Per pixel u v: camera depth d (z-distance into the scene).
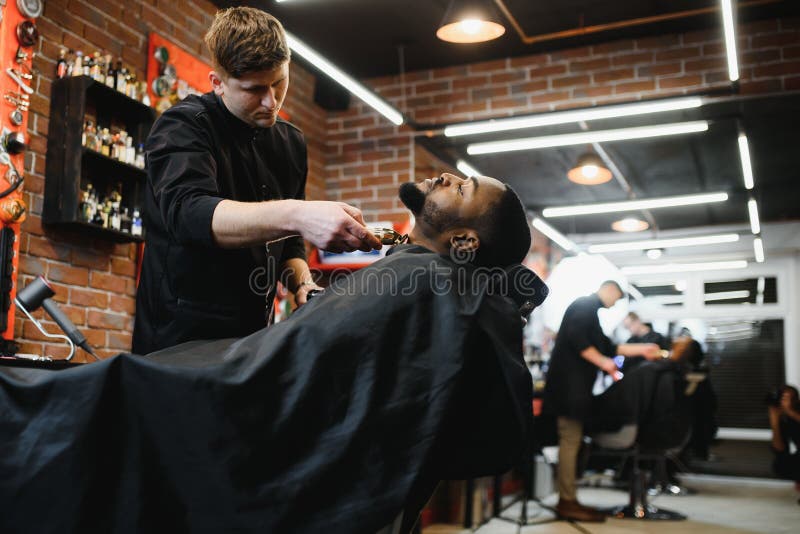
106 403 1.06
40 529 1.03
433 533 4.55
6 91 3.23
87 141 3.54
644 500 5.34
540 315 9.69
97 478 1.04
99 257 3.84
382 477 1.05
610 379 8.87
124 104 3.78
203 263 1.60
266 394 1.06
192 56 4.53
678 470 7.46
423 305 1.13
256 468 1.03
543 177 7.21
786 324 9.86
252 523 1.01
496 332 1.15
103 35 3.91
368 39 5.41
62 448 1.04
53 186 3.50
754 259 9.95
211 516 1.02
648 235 10.19
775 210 9.09
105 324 3.85
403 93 6.03
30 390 1.08
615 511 5.40
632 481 5.33
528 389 1.13
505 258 1.35
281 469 1.04
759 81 5.19
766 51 5.20
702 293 10.41
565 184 7.44
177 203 1.39
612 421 5.03
